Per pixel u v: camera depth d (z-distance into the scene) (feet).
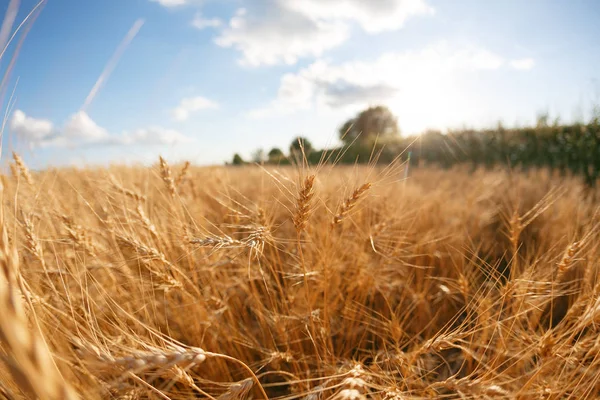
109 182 2.16
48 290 1.52
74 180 2.47
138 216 1.91
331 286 2.36
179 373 1.15
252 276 2.23
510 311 1.93
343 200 1.66
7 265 0.78
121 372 1.03
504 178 5.88
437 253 2.89
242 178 4.64
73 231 1.71
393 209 2.65
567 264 1.60
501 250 3.44
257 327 2.35
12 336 0.68
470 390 1.35
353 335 2.21
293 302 2.13
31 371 0.69
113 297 1.82
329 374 1.73
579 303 1.60
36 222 1.80
